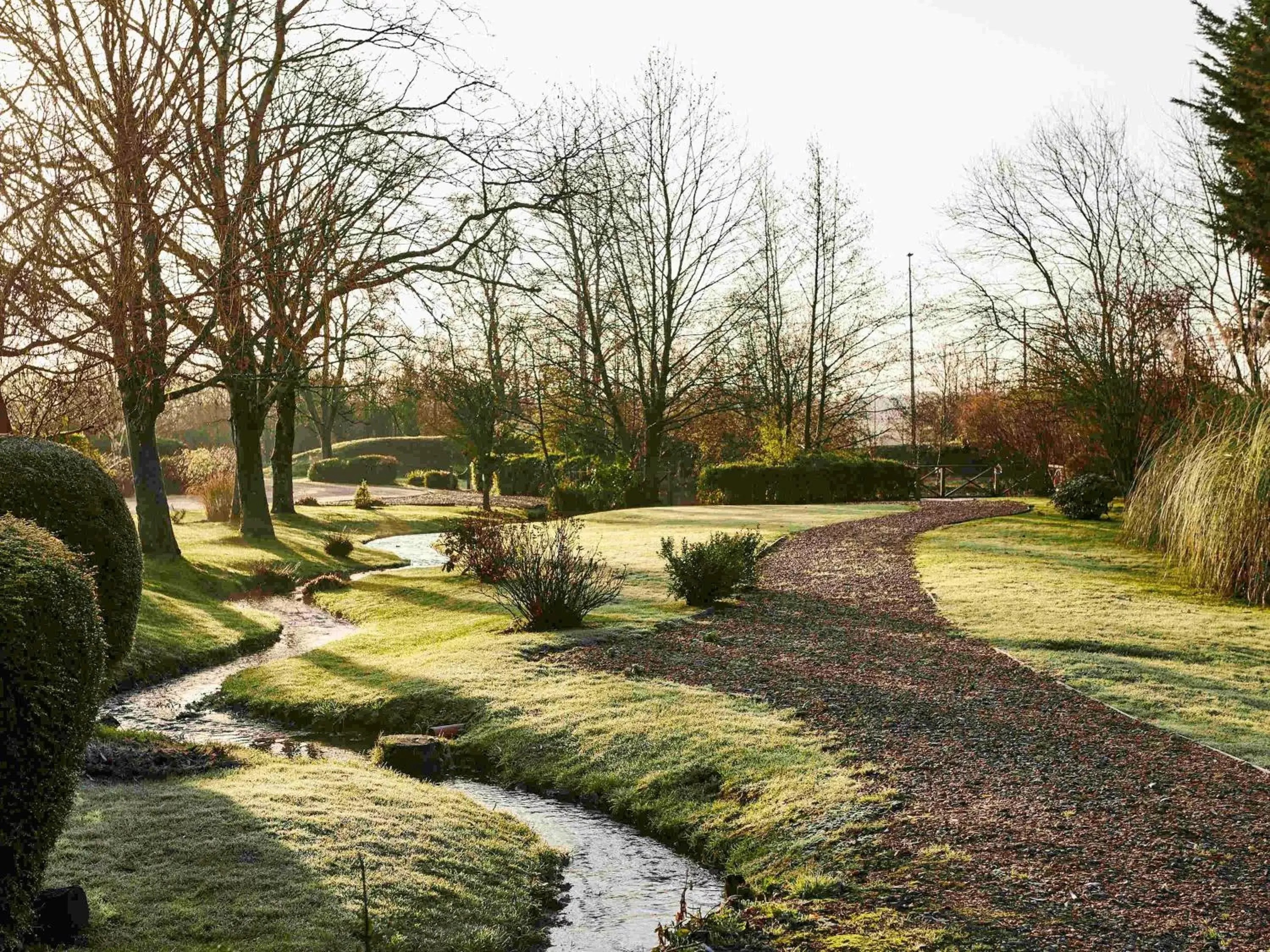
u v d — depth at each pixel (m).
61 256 5.50
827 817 6.55
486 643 12.66
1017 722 8.49
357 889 5.30
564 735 9.02
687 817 7.23
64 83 5.50
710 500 37.53
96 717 4.16
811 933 4.91
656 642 12.38
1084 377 27.89
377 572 23.30
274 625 16.23
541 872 6.32
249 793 6.77
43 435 6.95
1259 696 9.22
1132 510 20.61
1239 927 4.77
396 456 65.31
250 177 6.37
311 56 9.37
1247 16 26.11
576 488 36.97
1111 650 11.27
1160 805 6.46
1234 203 25.69
